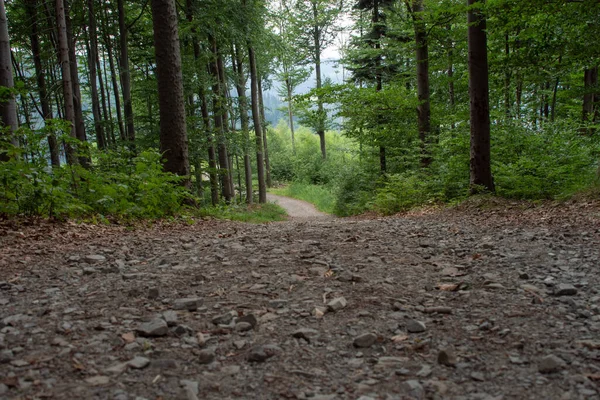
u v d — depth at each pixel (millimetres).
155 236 6293
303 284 3578
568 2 8141
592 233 5223
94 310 2920
